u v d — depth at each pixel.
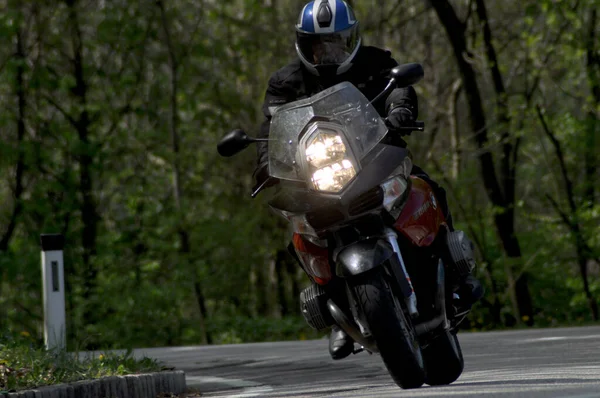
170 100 99.25
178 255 92.50
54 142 96.69
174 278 91.06
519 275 84.06
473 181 88.94
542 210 100.25
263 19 112.19
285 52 111.94
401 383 21.38
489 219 91.00
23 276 90.50
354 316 21.86
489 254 89.44
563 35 85.81
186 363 43.91
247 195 115.75
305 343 52.44
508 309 91.06
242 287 111.19
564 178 88.00
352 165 21.27
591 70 87.38
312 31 22.72
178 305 91.44
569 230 86.50
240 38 107.81
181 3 101.81
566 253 88.94
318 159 21.31
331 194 21.05
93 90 99.50
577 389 20.27
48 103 96.38
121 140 97.75
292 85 23.78
